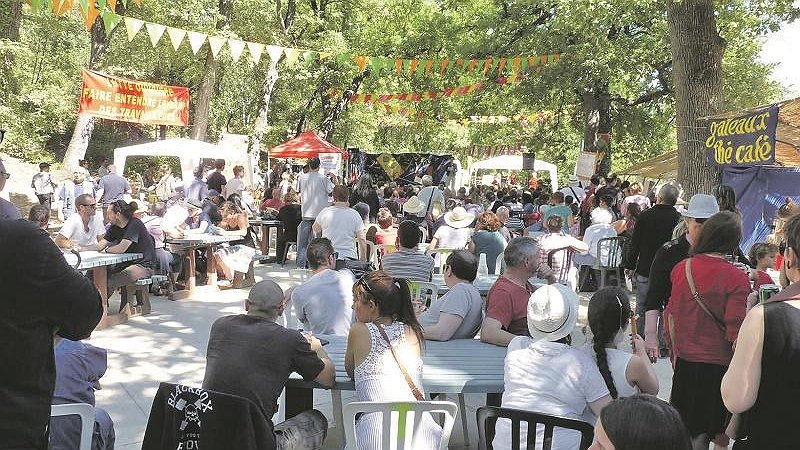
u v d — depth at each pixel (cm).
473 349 425
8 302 212
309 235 1101
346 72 2795
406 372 353
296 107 3444
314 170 1093
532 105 2238
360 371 355
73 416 313
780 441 230
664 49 2073
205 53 2541
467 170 3784
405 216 1366
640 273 679
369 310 367
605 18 1936
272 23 2395
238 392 326
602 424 156
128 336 724
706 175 1064
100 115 1680
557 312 317
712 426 363
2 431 211
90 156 3281
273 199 1456
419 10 2869
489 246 805
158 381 582
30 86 2514
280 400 490
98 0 819
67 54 2928
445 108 2877
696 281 362
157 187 1928
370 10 2862
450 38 2359
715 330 359
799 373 227
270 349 337
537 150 2786
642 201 1280
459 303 449
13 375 213
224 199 1432
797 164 1115
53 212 1939
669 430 148
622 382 305
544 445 295
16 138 2617
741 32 2088
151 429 310
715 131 920
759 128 824
